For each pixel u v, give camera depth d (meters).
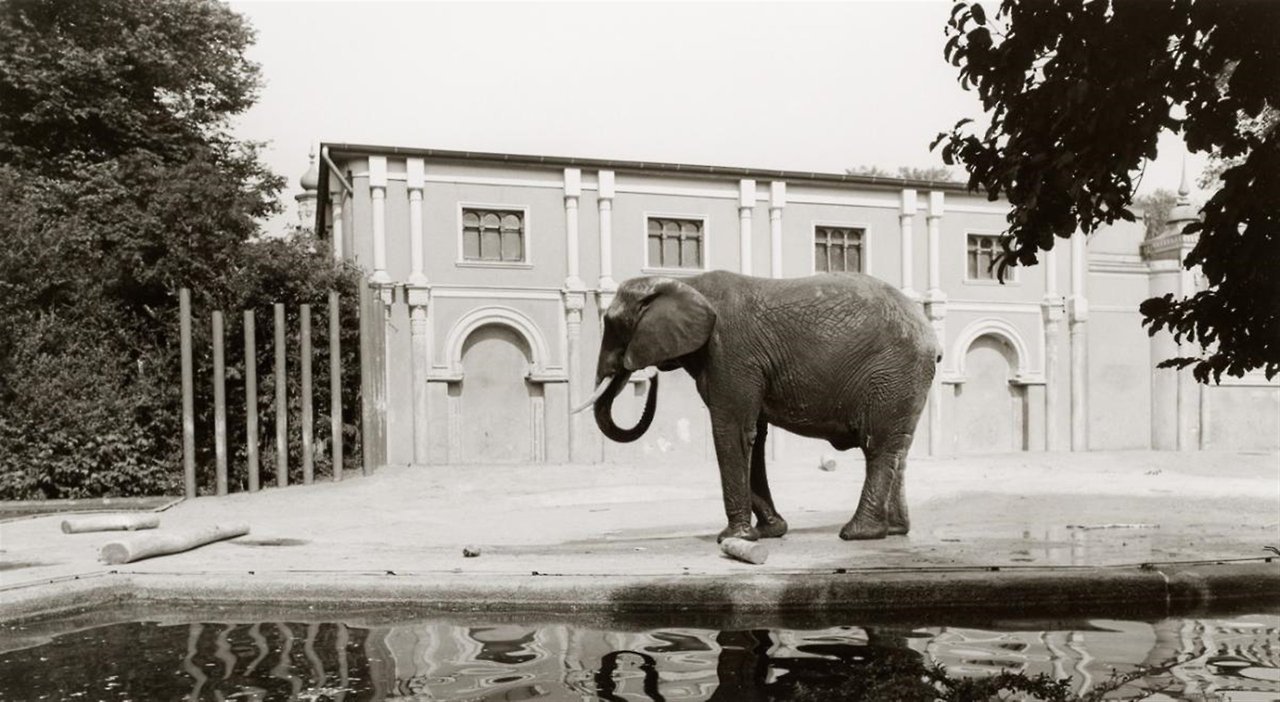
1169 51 3.63
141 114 25.19
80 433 17.42
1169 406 28.52
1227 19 3.48
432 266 22.41
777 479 18.80
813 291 9.55
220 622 7.15
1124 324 28.59
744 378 9.46
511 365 23.25
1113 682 4.67
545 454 23.11
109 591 7.86
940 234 26.61
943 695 4.59
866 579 7.05
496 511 14.25
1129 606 7.07
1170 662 5.37
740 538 8.89
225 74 28.58
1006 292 27.14
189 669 5.73
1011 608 6.97
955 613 6.93
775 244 25.06
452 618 7.12
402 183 22.27
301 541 10.80
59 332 18.05
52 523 13.44
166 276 18.72
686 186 24.58
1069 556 8.32
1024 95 3.94
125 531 12.25
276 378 18.09
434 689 5.16
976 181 4.23
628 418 23.69
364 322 19.08
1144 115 3.70
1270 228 3.72
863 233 26.14
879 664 5.39
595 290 23.59
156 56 25.28
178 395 18.22
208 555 9.44
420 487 17.66
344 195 23.05
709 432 24.27
